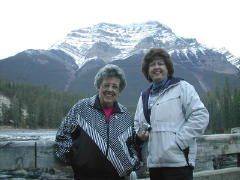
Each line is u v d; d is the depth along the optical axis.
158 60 3.92
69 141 3.46
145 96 4.02
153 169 3.88
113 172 3.41
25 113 102.69
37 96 111.12
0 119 97.00
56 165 3.74
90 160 3.35
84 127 3.42
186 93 3.77
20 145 3.57
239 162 5.35
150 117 3.84
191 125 3.67
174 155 3.65
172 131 3.69
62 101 111.19
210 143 4.85
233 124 73.00
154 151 3.76
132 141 3.63
